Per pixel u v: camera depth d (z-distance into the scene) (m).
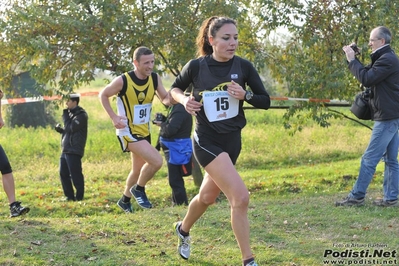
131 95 8.69
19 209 8.88
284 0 12.28
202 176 13.34
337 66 12.34
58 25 12.07
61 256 6.58
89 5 12.25
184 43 12.20
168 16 12.06
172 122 10.48
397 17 12.20
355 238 7.25
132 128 8.85
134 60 8.66
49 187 13.77
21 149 19.12
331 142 19.20
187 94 8.66
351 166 15.20
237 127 5.82
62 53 12.27
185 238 6.37
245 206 5.54
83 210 10.90
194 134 5.83
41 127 24.77
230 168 5.57
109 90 8.56
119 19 11.80
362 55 12.10
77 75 12.22
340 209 8.80
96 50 12.20
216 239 7.29
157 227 7.87
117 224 8.02
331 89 12.45
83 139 11.93
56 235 7.44
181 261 6.41
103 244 7.03
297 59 12.77
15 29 12.16
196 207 6.10
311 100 12.63
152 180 14.65
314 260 6.43
